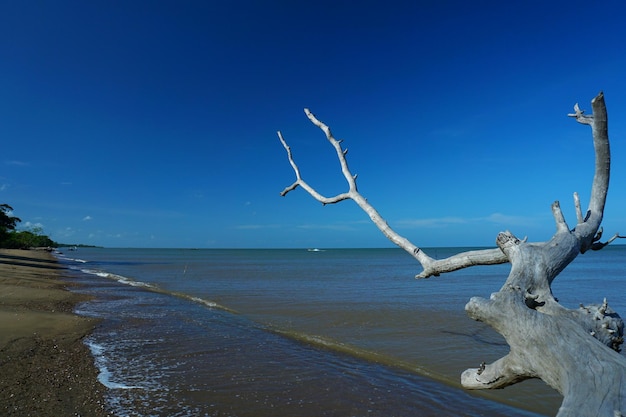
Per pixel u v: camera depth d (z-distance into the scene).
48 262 45.91
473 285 23.06
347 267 48.94
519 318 2.02
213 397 5.80
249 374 6.82
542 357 1.88
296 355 7.99
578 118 2.84
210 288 20.58
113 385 6.14
